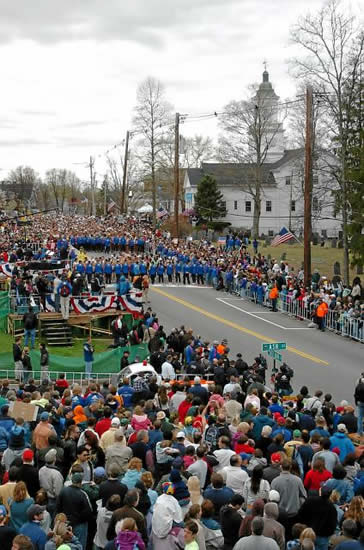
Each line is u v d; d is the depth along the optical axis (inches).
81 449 503.5
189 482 463.8
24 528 406.9
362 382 899.4
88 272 1893.5
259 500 422.3
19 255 2069.4
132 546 390.6
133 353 1145.4
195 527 394.9
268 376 1161.4
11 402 661.9
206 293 1967.3
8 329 1439.5
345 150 1931.6
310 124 1742.1
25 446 562.9
